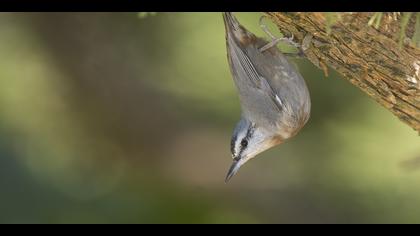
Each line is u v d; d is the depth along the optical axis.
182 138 12.62
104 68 12.38
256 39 9.18
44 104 12.46
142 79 12.38
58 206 11.37
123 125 12.55
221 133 12.58
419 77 7.26
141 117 12.56
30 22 12.16
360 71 7.48
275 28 10.85
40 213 11.19
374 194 11.85
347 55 7.37
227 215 12.23
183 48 11.82
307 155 12.23
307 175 12.43
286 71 9.30
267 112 9.59
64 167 12.21
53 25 12.17
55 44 12.27
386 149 11.45
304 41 7.49
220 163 12.68
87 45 12.29
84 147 12.59
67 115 12.52
